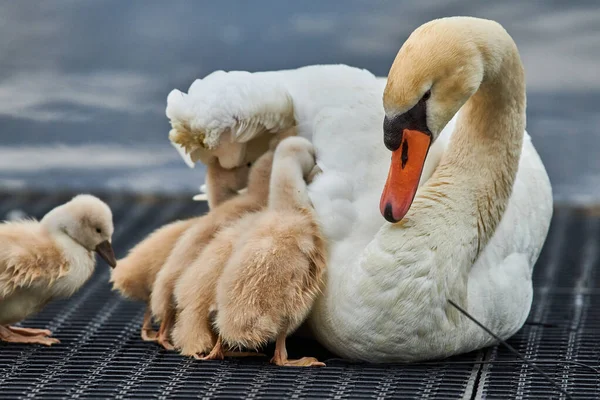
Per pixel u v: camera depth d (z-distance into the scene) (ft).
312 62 82.69
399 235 31.89
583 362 34.78
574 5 92.89
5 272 34.99
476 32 31.65
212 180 38.75
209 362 34.14
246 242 33.27
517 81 32.96
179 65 85.15
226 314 32.73
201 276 34.17
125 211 56.80
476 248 33.04
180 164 69.56
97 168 68.23
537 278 46.44
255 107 35.01
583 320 40.22
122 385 32.40
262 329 32.55
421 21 90.17
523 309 34.91
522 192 35.63
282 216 33.42
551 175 67.67
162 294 35.60
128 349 36.14
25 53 87.56
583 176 67.41
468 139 33.32
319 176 34.22
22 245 35.37
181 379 32.76
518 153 33.63
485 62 31.86
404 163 30.91
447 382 32.40
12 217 54.49
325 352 35.53
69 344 36.86
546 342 37.17
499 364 34.12
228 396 31.30
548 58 84.07
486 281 33.45
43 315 41.14
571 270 47.52
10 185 63.41
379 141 34.47
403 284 31.65
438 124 31.14
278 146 34.65
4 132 73.97
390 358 32.91
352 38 87.35
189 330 34.35
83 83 82.84
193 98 35.19
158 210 56.95
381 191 33.73
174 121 35.68
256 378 32.65
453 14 91.40
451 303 32.35
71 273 36.27
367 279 31.83
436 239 31.99
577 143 71.92
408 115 30.86
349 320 32.22
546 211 36.60
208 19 94.22
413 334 32.14
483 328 32.22
